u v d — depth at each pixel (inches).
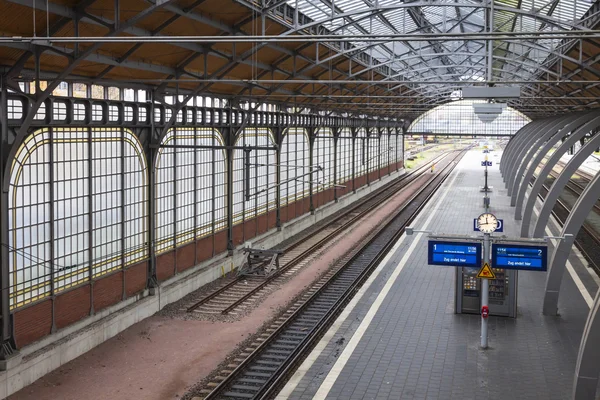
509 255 744.3
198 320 883.4
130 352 759.1
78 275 763.4
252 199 1309.1
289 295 1019.3
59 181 723.4
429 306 884.6
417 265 1137.4
